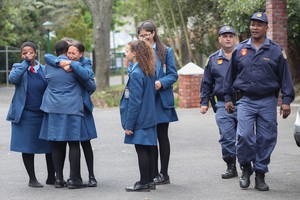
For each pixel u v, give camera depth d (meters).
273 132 10.68
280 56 10.58
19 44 56.31
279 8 22.36
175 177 11.94
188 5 33.28
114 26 66.88
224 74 11.66
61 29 60.41
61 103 10.91
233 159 11.73
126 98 10.60
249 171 10.90
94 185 11.21
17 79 11.15
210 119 20.94
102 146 15.84
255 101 10.67
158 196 10.39
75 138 10.89
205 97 11.98
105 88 35.75
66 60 11.03
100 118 22.31
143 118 10.52
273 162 13.17
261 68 10.58
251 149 10.59
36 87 11.27
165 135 11.33
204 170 12.55
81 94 11.11
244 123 10.59
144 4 34.91
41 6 59.44
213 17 33.09
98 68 36.28
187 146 15.59
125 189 10.85
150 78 10.62
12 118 11.27
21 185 11.49
